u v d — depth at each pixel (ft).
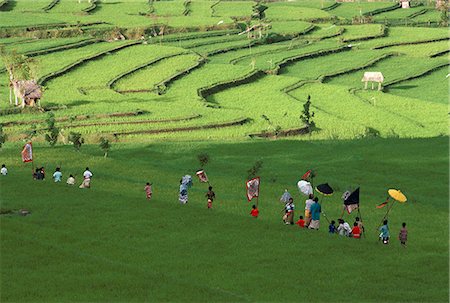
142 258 221.46
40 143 485.56
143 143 494.59
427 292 202.80
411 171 408.46
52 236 237.66
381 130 602.44
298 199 332.80
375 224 289.33
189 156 454.81
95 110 634.84
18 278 197.16
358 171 405.18
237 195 336.49
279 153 469.98
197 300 187.11
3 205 277.44
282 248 236.22
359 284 207.51
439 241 263.49
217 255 227.40
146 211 276.21
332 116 641.81
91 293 188.85
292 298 192.75
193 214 274.36
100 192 308.81
